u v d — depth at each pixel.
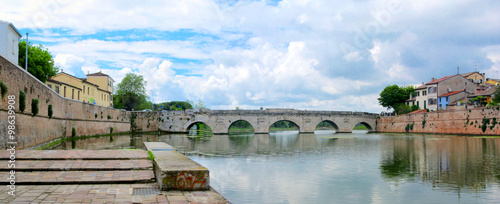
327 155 39.88
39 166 16.98
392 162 33.91
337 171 28.78
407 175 27.09
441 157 37.22
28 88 33.25
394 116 101.81
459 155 38.72
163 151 23.80
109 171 16.78
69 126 52.88
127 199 12.18
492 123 66.88
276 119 97.50
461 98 92.06
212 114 93.31
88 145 43.97
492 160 34.69
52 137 43.81
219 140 65.69
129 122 91.19
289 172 28.19
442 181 25.02
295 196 20.64
